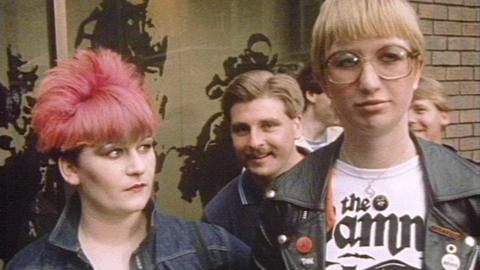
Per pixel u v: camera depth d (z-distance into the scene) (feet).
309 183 5.87
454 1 16.34
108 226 6.03
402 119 5.56
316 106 10.77
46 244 6.06
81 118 5.64
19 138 12.36
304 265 5.71
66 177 5.93
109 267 6.02
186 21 13.78
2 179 12.37
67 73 5.82
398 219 5.55
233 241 6.60
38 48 12.50
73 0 12.69
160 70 13.56
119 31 13.16
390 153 5.62
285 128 8.66
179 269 6.22
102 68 5.87
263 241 6.05
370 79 5.36
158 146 13.52
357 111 5.48
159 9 13.53
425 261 5.40
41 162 12.16
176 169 13.73
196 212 13.92
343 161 5.80
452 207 5.49
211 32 14.02
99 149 5.74
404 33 5.39
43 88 5.84
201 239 6.44
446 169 5.59
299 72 11.18
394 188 5.62
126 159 5.82
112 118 5.64
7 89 12.41
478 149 17.04
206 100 14.01
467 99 16.75
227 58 14.20
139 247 6.08
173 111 13.67
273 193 5.95
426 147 5.69
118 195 5.81
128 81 5.89
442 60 16.24
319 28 5.64
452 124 16.52
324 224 5.73
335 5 5.54
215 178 14.05
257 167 8.69
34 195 12.21
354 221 5.65
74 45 12.73
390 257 5.48
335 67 5.51
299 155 9.12
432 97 9.70
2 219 12.34
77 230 6.05
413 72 5.52
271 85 8.64
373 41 5.38
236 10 14.25
